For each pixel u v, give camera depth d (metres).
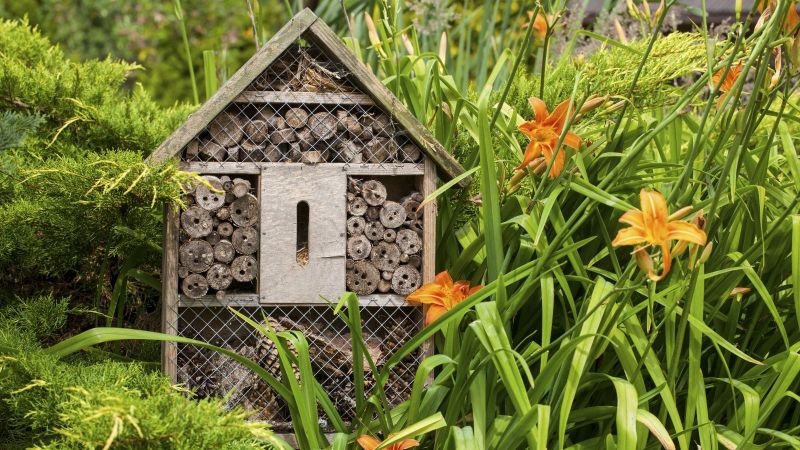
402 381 1.90
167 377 1.76
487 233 1.84
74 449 1.64
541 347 1.80
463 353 1.78
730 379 1.80
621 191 1.91
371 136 1.87
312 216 1.85
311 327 1.89
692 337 1.78
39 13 4.64
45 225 1.96
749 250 1.82
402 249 1.88
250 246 1.85
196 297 1.83
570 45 2.24
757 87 1.68
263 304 1.85
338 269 1.86
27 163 2.04
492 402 1.79
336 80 1.87
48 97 2.08
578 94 2.12
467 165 2.03
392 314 1.90
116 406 1.57
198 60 4.55
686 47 2.12
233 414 1.62
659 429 1.68
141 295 2.17
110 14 4.66
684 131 2.21
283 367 1.80
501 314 1.77
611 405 1.88
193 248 1.83
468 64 2.60
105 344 2.10
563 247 1.85
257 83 1.84
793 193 2.01
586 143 1.94
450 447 1.78
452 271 1.93
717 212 1.86
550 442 1.83
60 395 1.69
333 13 2.63
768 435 1.85
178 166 1.80
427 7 2.49
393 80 2.08
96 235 1.96
